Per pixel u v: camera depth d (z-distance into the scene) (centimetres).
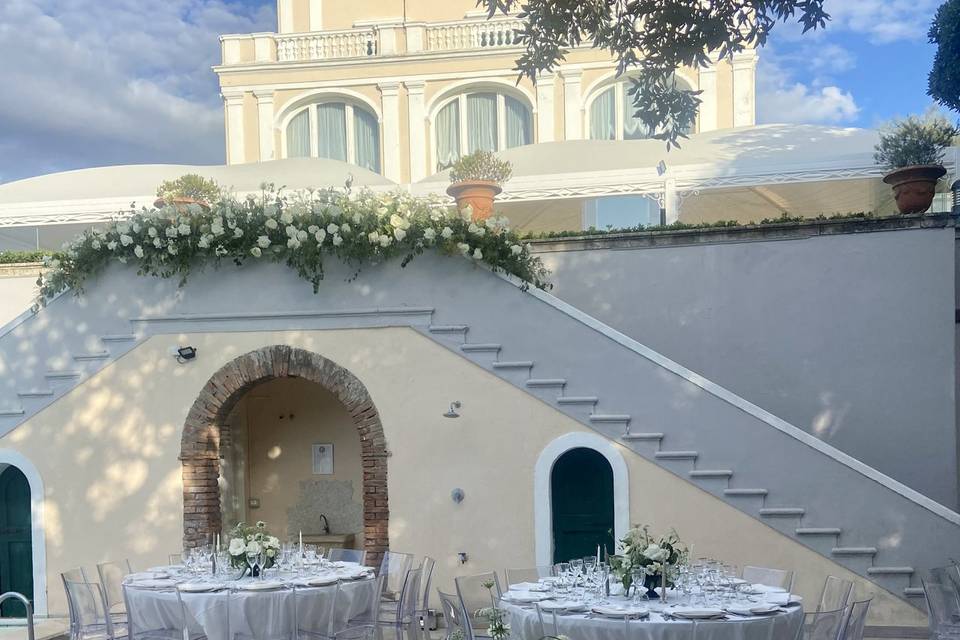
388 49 2139
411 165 2125
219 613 800
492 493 1130
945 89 1082
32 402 1216
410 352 1165
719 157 1430
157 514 1186
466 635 776
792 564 1039
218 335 1200
